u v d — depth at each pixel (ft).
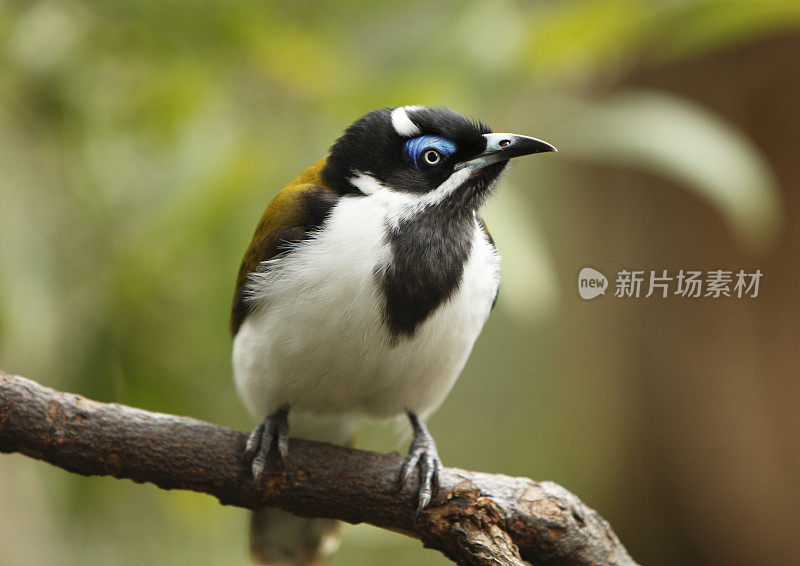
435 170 27.68
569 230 53.57
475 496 25.16
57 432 23.66
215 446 25.00
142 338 34.35
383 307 26.27
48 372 34.53
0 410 23.20
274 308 27.04
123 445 24.18
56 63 33.78
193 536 42.42
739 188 33.30
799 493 50.62
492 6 34.30
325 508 25.75
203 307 33.45
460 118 27.99
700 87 48.80
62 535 40.45
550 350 55.01
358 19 35.35
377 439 41.24
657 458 55.01
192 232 32.19
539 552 25.32
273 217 28.04
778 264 49.03
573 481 55.72
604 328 54.54
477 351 54.60
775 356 49.88
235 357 29.45
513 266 30.32
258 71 33.73
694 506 54.13
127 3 33.17
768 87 48.44
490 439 53.98
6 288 32.37
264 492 25.43
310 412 29.58
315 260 26.43
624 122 34.58
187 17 32.83
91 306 34.32
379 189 27.53
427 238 26.89
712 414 52.19
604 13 32.73
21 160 35.14
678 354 52.65
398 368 27.20
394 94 31.86
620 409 55.67
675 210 50.85
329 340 26.55
